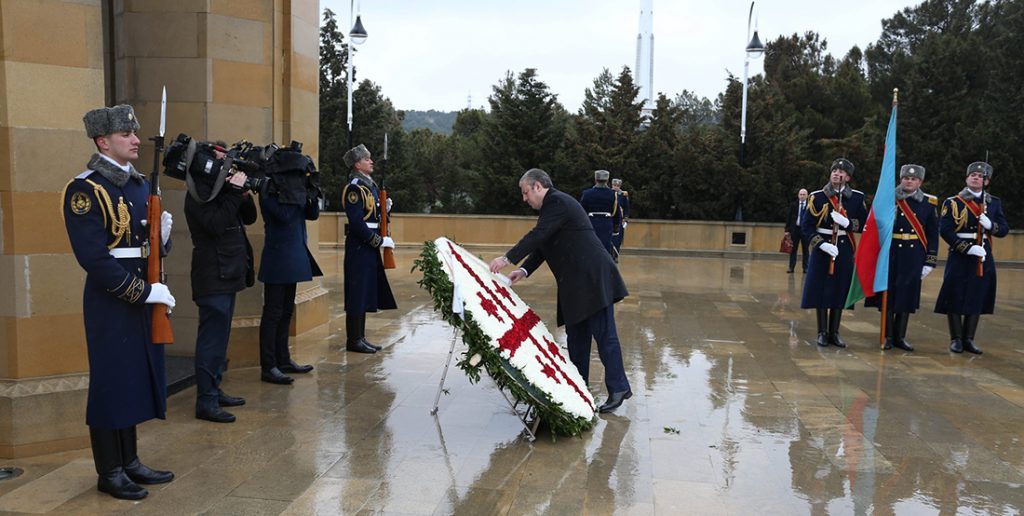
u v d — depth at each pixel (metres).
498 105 28.83
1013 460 4.98
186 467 4.55
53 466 4.51
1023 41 27.25
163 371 4.32
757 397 6.36
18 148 4.49
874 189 27.34
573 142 27.14
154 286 4.09
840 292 8.44
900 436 5.43
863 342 8.90
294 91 7.94
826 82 30.62
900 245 8.45
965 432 5.55
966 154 25.22
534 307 10.80
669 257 20.31
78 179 3.92
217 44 7.00
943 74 26.12
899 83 30.53
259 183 5.36
